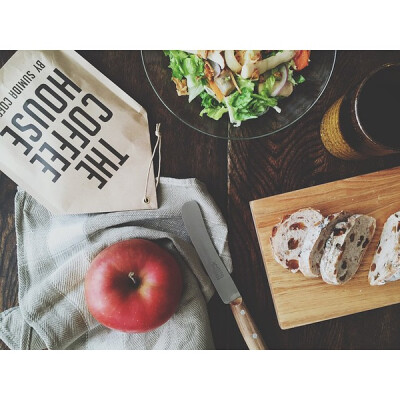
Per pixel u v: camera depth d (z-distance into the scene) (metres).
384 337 0.54
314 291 0.53
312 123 0.54
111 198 0.52
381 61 0.53
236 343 0.54
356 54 0.53
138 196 0.52
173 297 0.47
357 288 0.53
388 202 0.53
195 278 0.52
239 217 0.54
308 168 0.54
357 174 0.54
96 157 0.52
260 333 0.53
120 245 0.47
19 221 0.52
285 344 0.54
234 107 0.49
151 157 0.52
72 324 0.51
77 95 0.51
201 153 0.53
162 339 0.52
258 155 0.54
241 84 0.49
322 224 0.50
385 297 0.53
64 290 0.51
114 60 0.52
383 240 0.53
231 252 0.54
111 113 0.52
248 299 0.54
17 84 0.51
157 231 0.51
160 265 0.47
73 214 0.53
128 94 0.52
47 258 0.52
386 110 0.47
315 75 0.50
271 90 0.49
